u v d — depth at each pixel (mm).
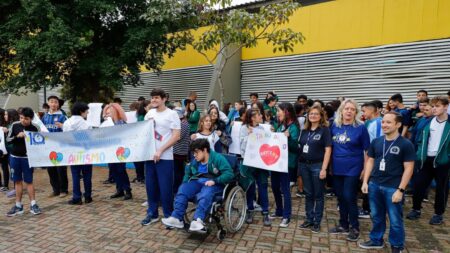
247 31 8453
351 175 4340
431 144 5070
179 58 13820
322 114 4590
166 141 4930
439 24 8203
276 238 4562
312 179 4672
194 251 4176
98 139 5613
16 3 10539
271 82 11633
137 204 6113
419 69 8555
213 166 4602
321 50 10344
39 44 9805
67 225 5074
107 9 10133
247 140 5016
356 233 4449
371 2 9297
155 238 4578
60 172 6750
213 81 11719
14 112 6695
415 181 5289
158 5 9023
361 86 9594
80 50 10898
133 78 11508
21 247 4316
